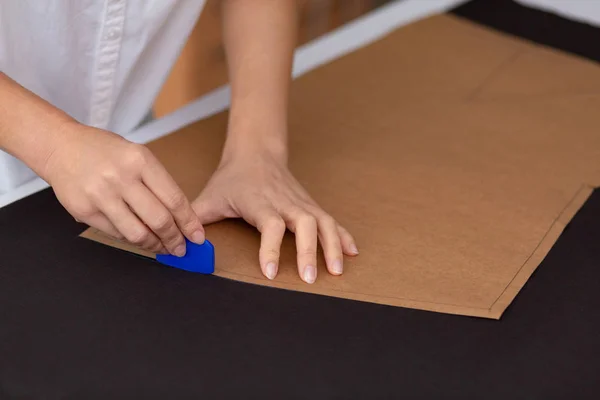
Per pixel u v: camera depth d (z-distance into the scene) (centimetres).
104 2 122
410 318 105
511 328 105
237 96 124
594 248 114
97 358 101
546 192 121
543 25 154
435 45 148
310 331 104
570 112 135
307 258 110
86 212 104
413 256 112
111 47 126
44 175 105
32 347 102
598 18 158
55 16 121
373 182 122
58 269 109
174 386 99
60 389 99
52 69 126
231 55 127
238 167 118
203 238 107
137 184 103
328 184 121
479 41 149
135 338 103
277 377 100
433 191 121
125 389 99
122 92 134
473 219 117
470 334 104
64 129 105
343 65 143
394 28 152
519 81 141
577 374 101
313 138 129
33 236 113
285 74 126
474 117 133
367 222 116
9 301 106
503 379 101
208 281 109
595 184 123
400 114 134
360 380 100
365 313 106
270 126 122
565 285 110
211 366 101
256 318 105
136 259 111
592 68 144
